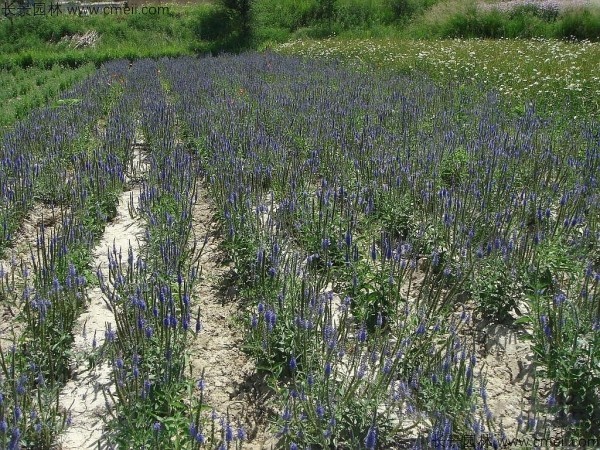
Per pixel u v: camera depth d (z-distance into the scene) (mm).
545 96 11578
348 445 3492
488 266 5055
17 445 3111
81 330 5016
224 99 12453
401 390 3787
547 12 24047
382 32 28203
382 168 7168
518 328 4766
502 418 3943
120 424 3602
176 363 4090
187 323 4223
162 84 16578
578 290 4707
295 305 4559
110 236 6992
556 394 4004
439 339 4453
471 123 9820
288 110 11031
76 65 24703
